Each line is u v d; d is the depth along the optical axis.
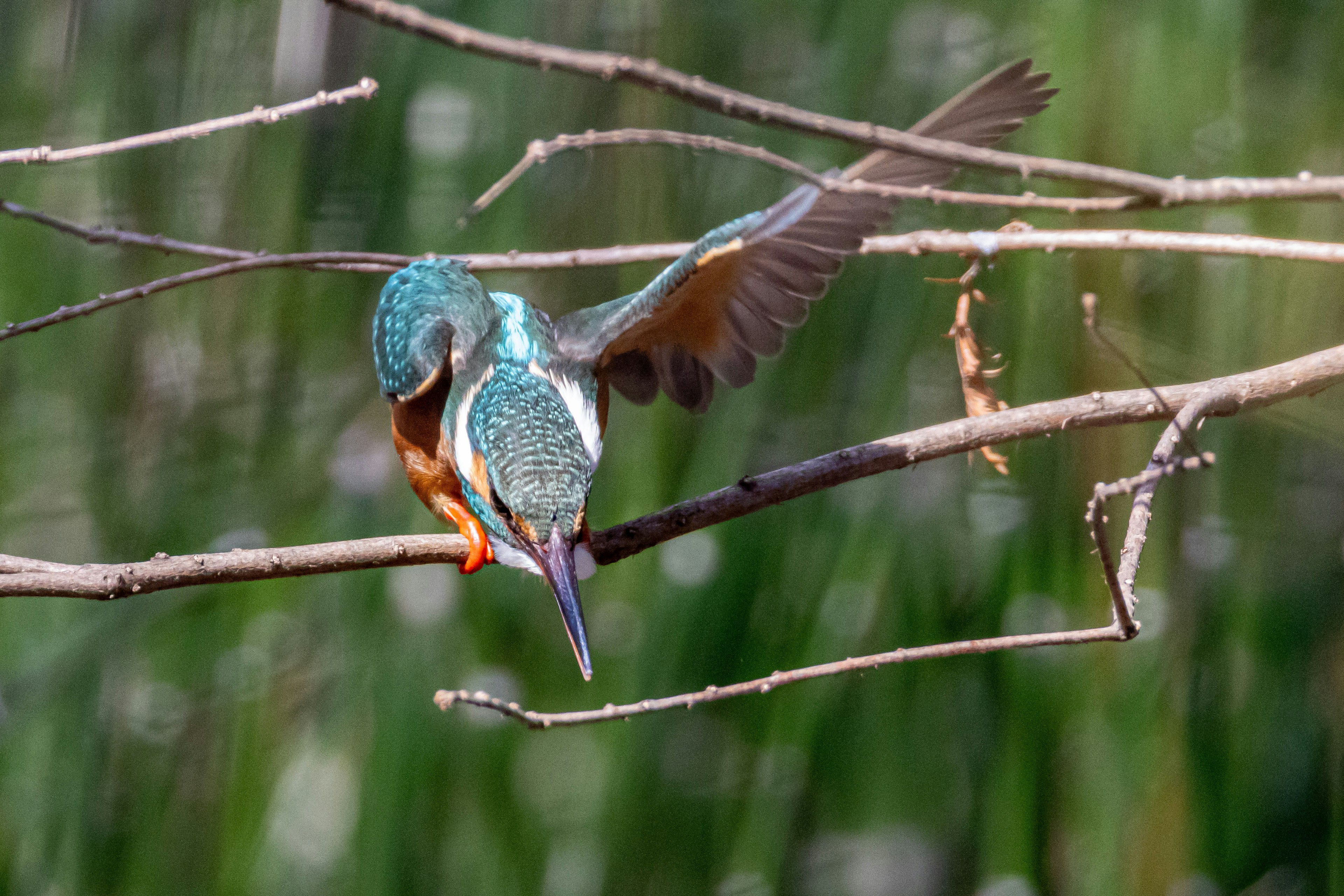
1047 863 10.12
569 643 10.92
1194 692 10.23
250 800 10.98
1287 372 7.14
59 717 11.35
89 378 11.64
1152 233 7.46
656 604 10.56
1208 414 6.95
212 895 10.94
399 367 7.75
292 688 11.16
